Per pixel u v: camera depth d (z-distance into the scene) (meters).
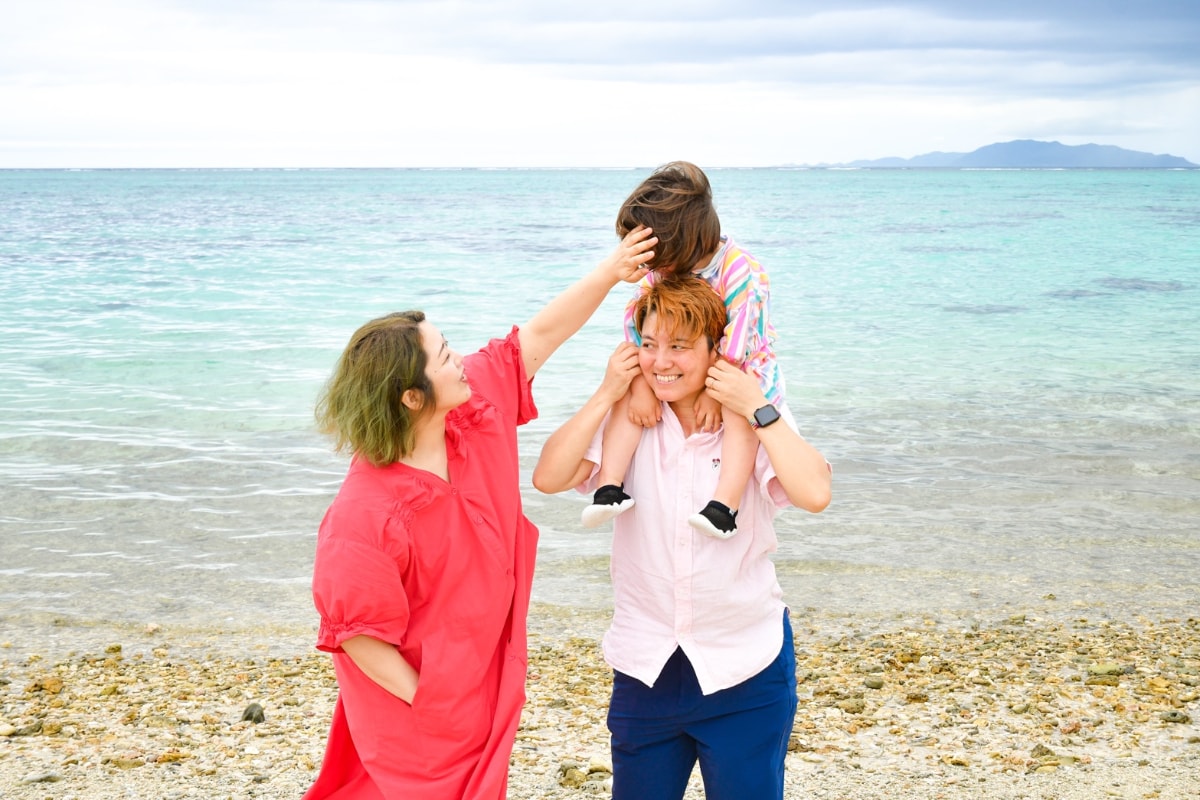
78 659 6.08
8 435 11.13
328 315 20.50
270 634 6.52
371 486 2.60
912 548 8.10
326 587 2.53
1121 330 19.52
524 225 54.81
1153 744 4.81
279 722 5.14
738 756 2.74
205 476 9.78
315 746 4.82
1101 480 9.87
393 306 21.88
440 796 2.63
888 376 15.01
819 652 6.21
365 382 2.55
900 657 6.08
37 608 6.84
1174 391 13.99
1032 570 7.67
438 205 83.06
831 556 7.93
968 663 6.01
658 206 2.78
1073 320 20.75
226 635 6.49
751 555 2.79
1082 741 4.86
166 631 6.54
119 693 5.55
